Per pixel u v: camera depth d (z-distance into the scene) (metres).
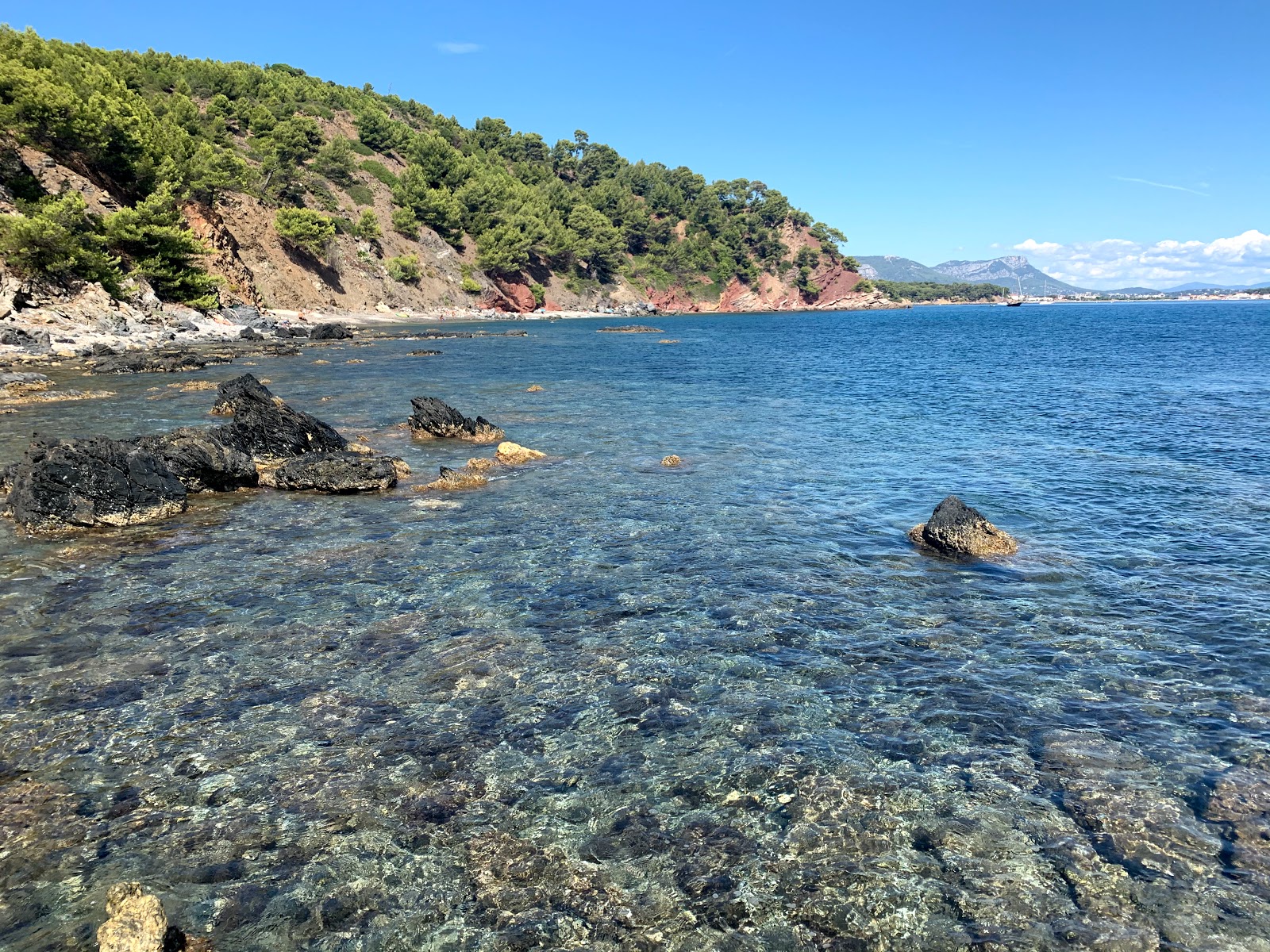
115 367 42.66
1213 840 6.55
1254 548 14.32
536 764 7.70
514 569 13.32
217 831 6.70
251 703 8.80
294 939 5.59
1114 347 74.12
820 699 9.00
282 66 180.00
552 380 44.00
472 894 6.04
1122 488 19.05
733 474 20.62
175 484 16.88
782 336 99.12
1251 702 8.83
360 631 10.73
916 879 6.20
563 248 174.62
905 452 23.72
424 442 24.69
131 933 5.24
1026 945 5.55
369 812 6.96
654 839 6.66
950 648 10.33
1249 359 57.84
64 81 66.81
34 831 6.65
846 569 13.42
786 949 5.53
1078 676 9.52
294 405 32.06
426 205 142.88
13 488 16.38
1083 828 6.73
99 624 10.93
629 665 9.84
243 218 103.12
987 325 135.00
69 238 57.59
